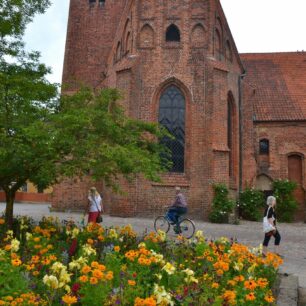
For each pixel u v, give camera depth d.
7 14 11.07
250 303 5.41
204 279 6.14
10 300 4.42
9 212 11.77
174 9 23.11
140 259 5.87
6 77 9.31
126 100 21.97
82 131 9.41
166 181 21.50
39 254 7.05
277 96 32.12
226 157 21.81
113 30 30.44
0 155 8.79
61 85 10.40
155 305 4.11
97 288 4.80
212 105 21.95
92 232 9.29
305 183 29.47
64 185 26.00
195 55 22.67
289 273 9.43
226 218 21.28
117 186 11.21
